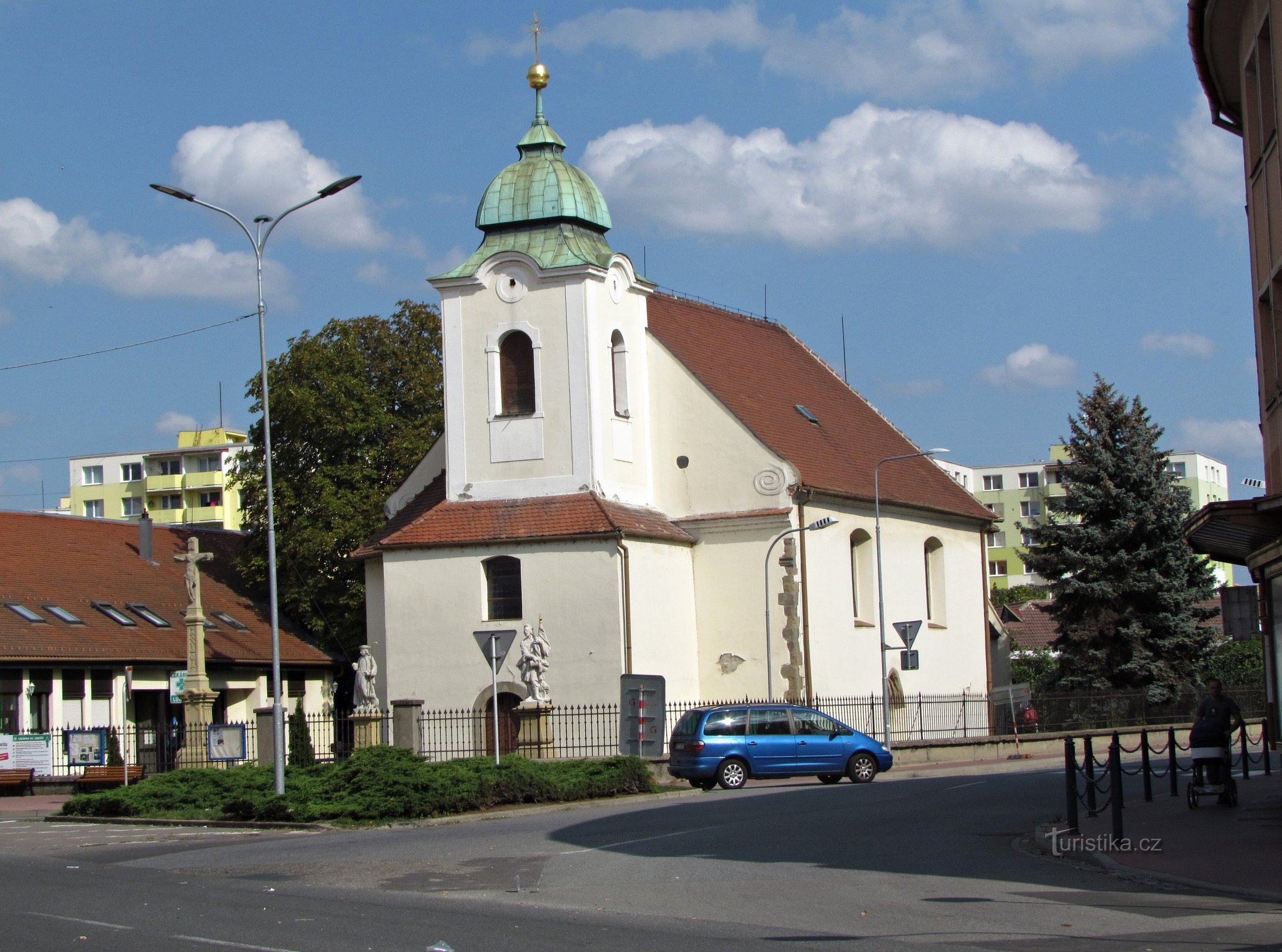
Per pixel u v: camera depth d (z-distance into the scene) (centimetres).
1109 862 1789
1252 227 2472
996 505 13400
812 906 1533
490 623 4191
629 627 4112
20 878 1859
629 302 4541
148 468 11550
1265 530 2233
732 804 2767
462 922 1437
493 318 4356
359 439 5284
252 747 4369
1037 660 7669
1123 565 5803
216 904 1574
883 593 4909
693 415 4584
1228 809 2356
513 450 4300
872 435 5606
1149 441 5931
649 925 1425
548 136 4550
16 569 4862
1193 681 5831
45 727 4400
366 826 2594
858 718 4694
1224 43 2495
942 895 1598
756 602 4459
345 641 5350
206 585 5456
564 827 2406
